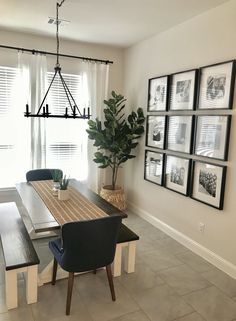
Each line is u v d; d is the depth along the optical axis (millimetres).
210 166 2947
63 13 3102
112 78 4684
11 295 2184
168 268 2896
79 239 2016
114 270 2688
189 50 3209
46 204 2656
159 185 3854
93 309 2236
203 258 3111
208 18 2914
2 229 2682
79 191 3162
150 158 4043
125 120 4590
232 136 2686
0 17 3277
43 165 4227
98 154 4348
